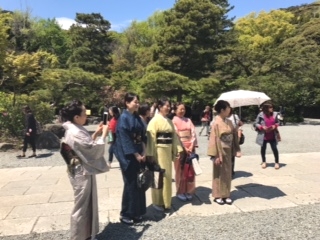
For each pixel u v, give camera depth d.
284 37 33.00
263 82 22.58
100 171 3.21
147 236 3.46
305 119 27.45
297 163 7.38
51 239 3.45
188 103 25.02
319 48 25.38
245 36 32.22
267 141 6.79
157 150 4.18
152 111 7.41
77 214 3.13
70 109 3.17
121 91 24.97
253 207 4.39
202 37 21.70
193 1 21.33
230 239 3.33
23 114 11.94
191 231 3.57
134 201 3.81
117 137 3.84
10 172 7.11
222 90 22.30
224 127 4.46
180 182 4.71
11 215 4.23
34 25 37.28
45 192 5.32
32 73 12.65
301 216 3.98
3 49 12.14
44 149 10.66
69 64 31.42
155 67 21.11
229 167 4.52
